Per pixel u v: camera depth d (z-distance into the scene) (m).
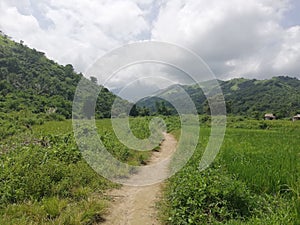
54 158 9.24
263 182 7.02
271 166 8.27
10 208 5.88
